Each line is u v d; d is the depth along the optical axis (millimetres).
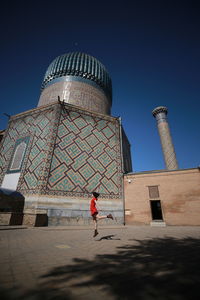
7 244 3043
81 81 14555
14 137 11391
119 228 7074
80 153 9859
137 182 10047
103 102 15117
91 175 9562
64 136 9875
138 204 9523
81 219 8312
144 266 1998
